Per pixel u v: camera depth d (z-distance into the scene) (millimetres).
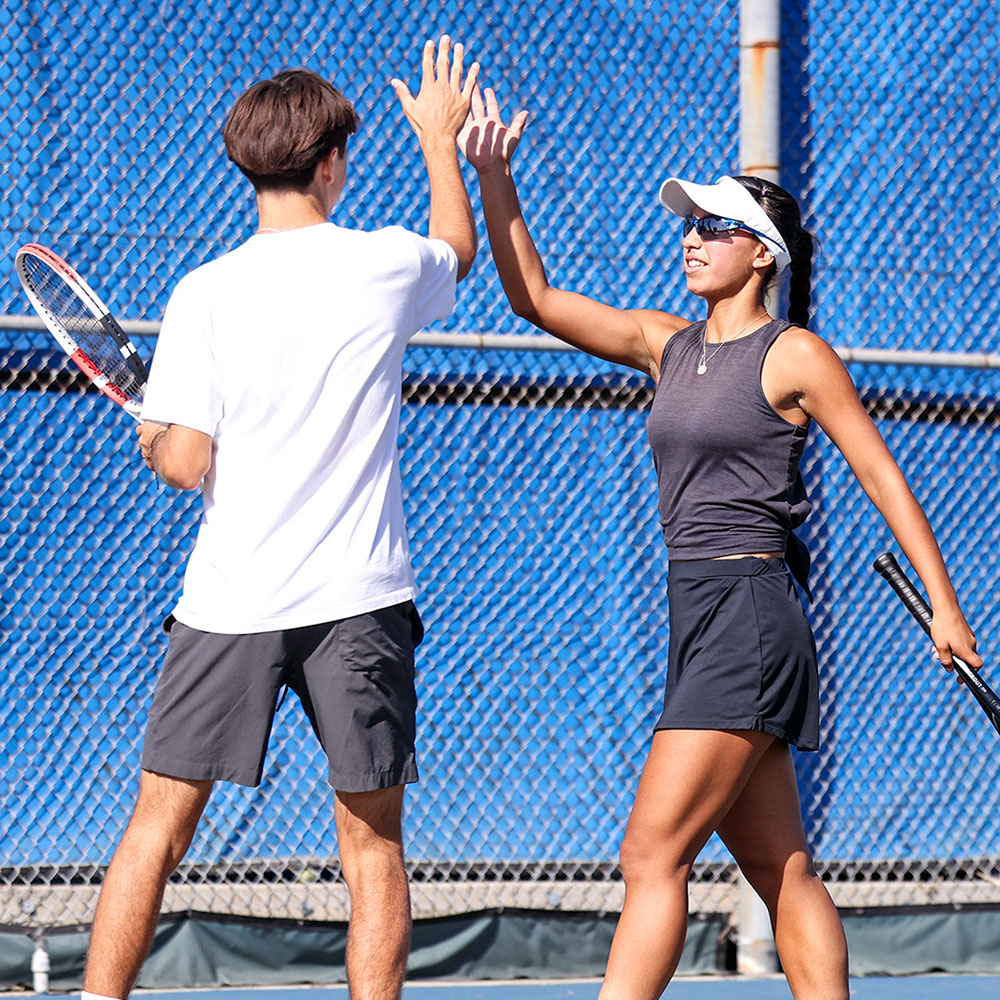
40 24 17031
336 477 9922
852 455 10555
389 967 10094
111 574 17234
